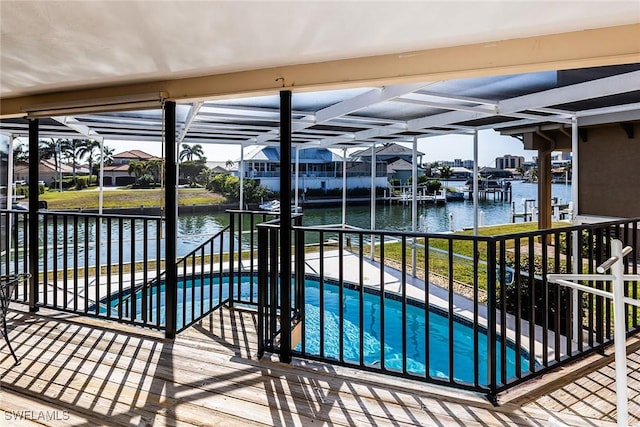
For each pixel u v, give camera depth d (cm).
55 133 606
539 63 237
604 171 468
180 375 264
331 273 728
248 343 318
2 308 287
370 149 924
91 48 249
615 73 320
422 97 389
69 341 319
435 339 509
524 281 537
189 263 788
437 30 226
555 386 243
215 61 275
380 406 227
